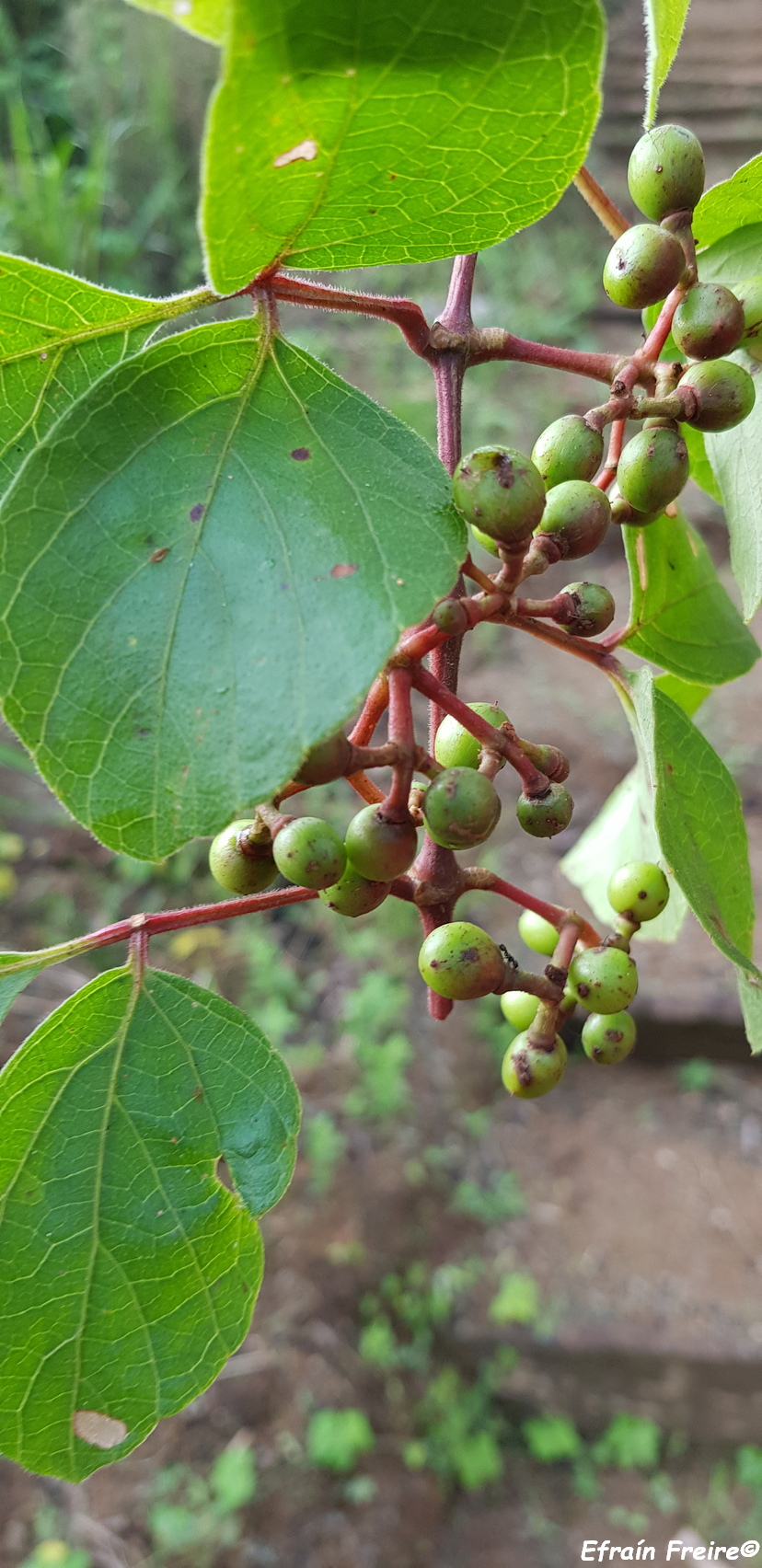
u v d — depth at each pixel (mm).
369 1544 470
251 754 102
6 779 680
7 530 109
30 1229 135
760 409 169
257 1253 141
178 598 108
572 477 133
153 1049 140
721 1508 530
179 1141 138
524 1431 547
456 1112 613
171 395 115
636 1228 578
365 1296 540
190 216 918
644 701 155
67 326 134
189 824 102
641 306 135
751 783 740
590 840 224
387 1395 519
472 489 109
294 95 97
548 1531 511
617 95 1127
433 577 107
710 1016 636
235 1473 479
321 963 656
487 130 105
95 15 921
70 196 862
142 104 927
